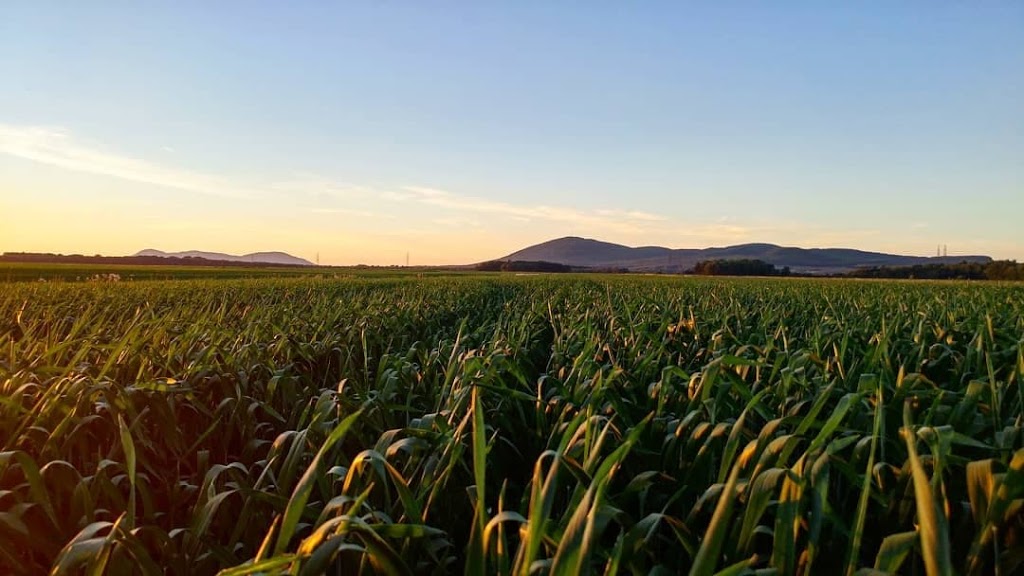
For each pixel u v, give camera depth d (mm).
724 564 2428
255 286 22312
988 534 2262
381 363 5254
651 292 18609
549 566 2010
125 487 3691
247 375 5320
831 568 2727
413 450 3285
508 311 11195
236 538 2943
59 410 4051
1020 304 12750
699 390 3619
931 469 2877
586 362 4695
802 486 2178
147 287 20203
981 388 3174
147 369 5371
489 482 3650
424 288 21906
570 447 2932
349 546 1928
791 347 6914
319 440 3711
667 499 3172
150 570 2250
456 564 3029
